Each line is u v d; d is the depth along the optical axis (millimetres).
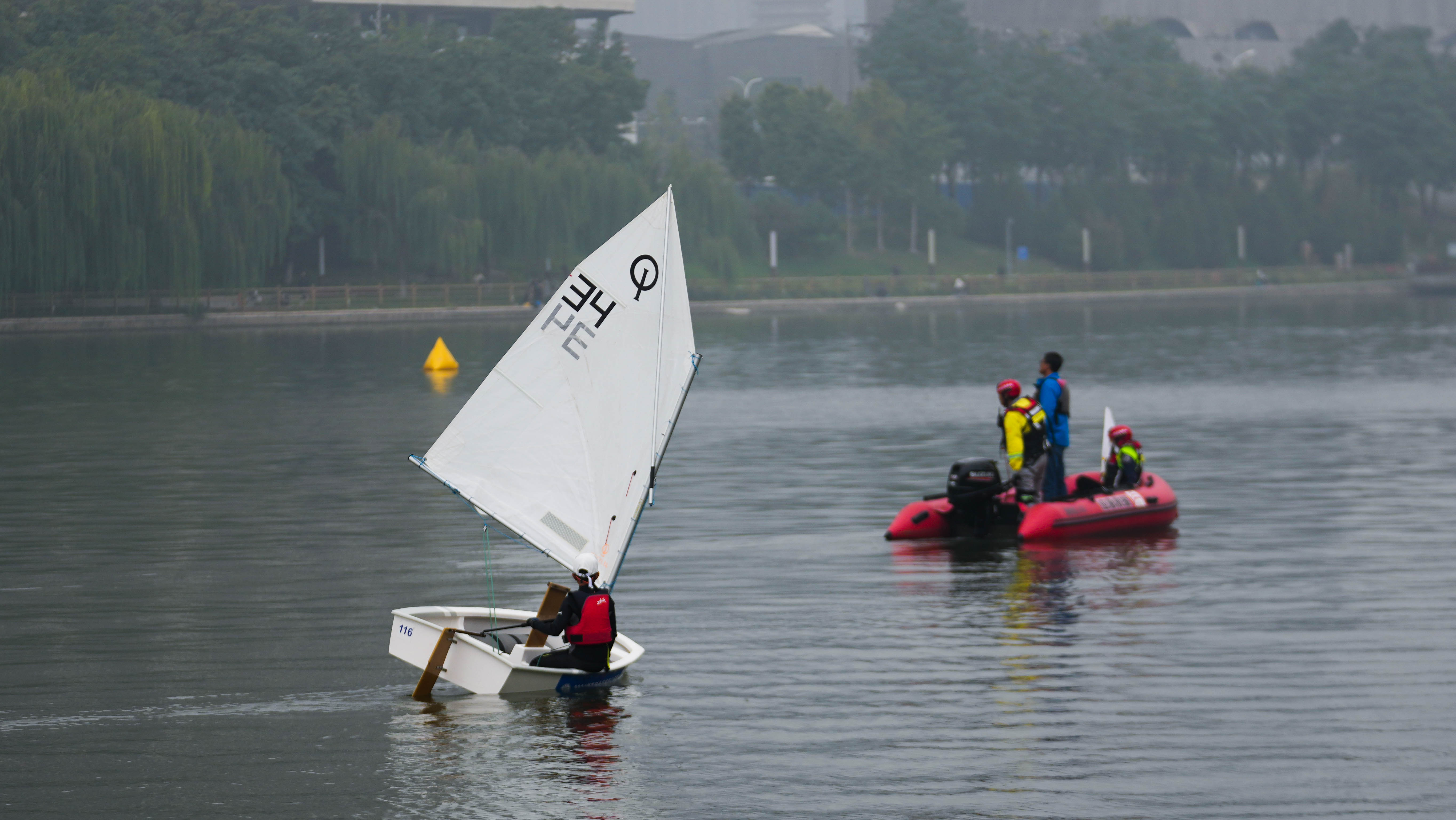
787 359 178875
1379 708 37250
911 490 75938
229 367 163250
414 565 56625
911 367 166000
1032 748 34469
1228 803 30906
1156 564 56094
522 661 38781
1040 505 61844
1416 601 49344
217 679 40688
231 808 31000
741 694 39000
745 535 63281
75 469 83812
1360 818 30062
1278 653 42719
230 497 73688
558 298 42594
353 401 124750
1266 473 81375
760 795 31641
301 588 52531
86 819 30500
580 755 34188
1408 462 85375
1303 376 151125
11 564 56906
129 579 54031
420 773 33000
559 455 42719
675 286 43188
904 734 35594
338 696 39062
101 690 39688
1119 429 65812
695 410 119125
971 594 51062
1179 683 39719
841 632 45781
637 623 47375
